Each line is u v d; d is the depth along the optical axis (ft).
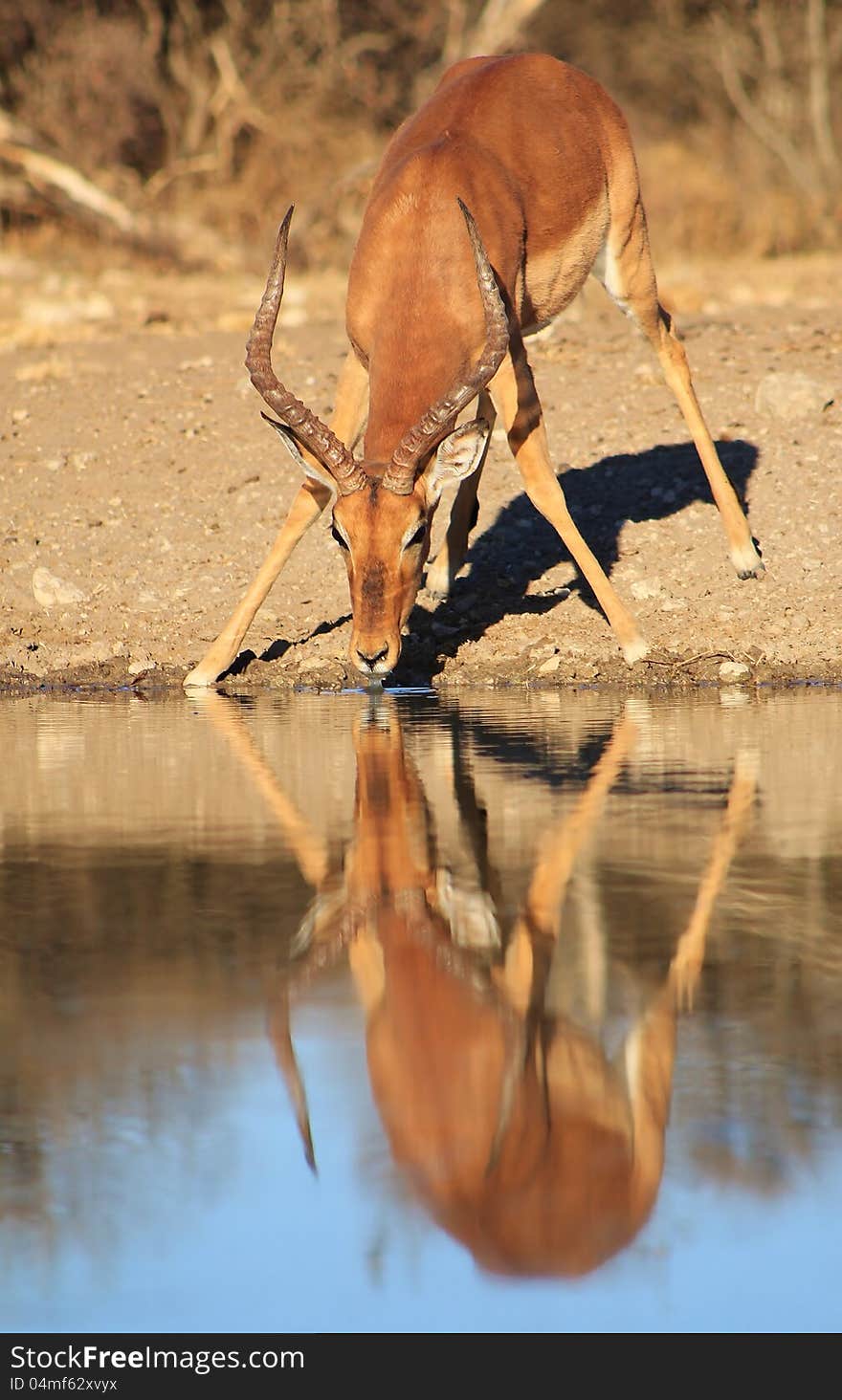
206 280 203.92
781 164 290.35
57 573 87.35
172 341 137.28
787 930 39.55
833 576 83.10
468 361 67.26
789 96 293.23
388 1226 27.30
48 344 138.72
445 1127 30.01
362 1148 29.40
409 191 68.33
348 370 71.41
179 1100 30.99
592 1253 26.68
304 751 60.13
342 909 41.42
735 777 54.85
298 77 272.92
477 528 91.04
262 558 88.58
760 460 96.94
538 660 76.95
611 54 313.53
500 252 68.80
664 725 63.98
